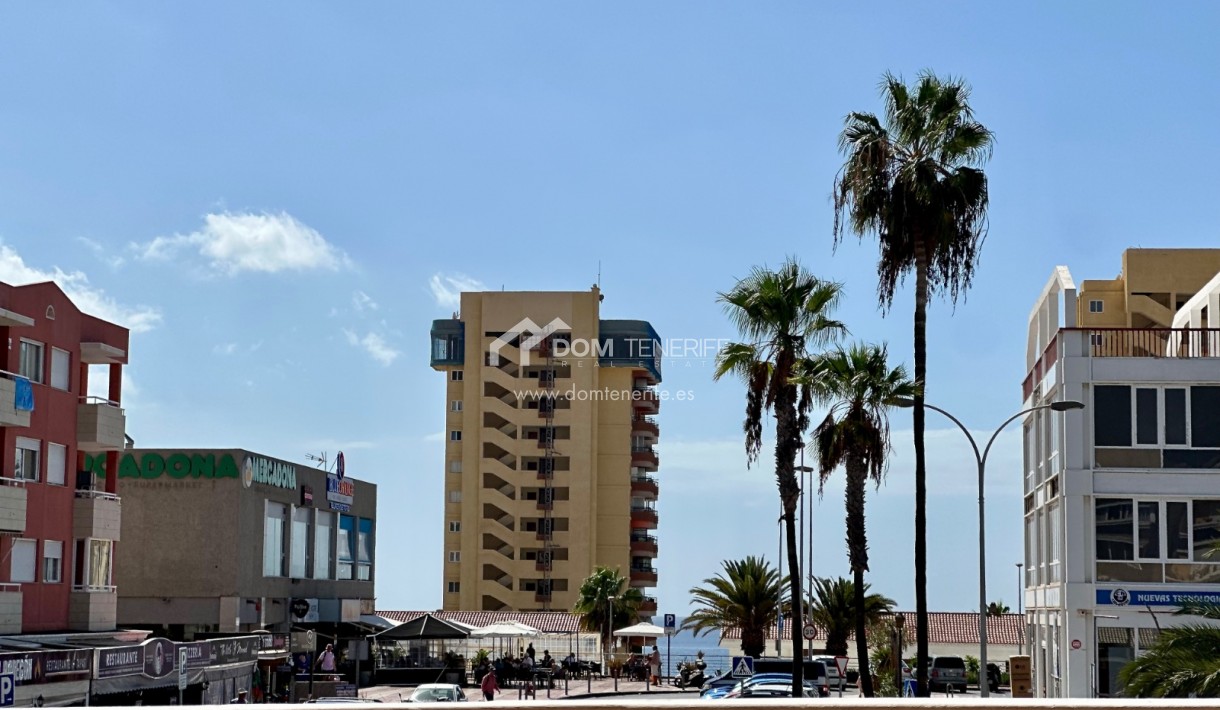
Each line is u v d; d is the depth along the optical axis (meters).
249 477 54.50
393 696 50.41
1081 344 36.75
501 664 62.44
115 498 44.66
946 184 30.84
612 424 119.31
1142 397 36.44
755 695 34.75
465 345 119.62
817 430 38.47
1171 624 35.38
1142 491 36.06
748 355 38.25
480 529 117.19
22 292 39.84
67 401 42.56
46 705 28.50
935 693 63.06
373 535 71.06
